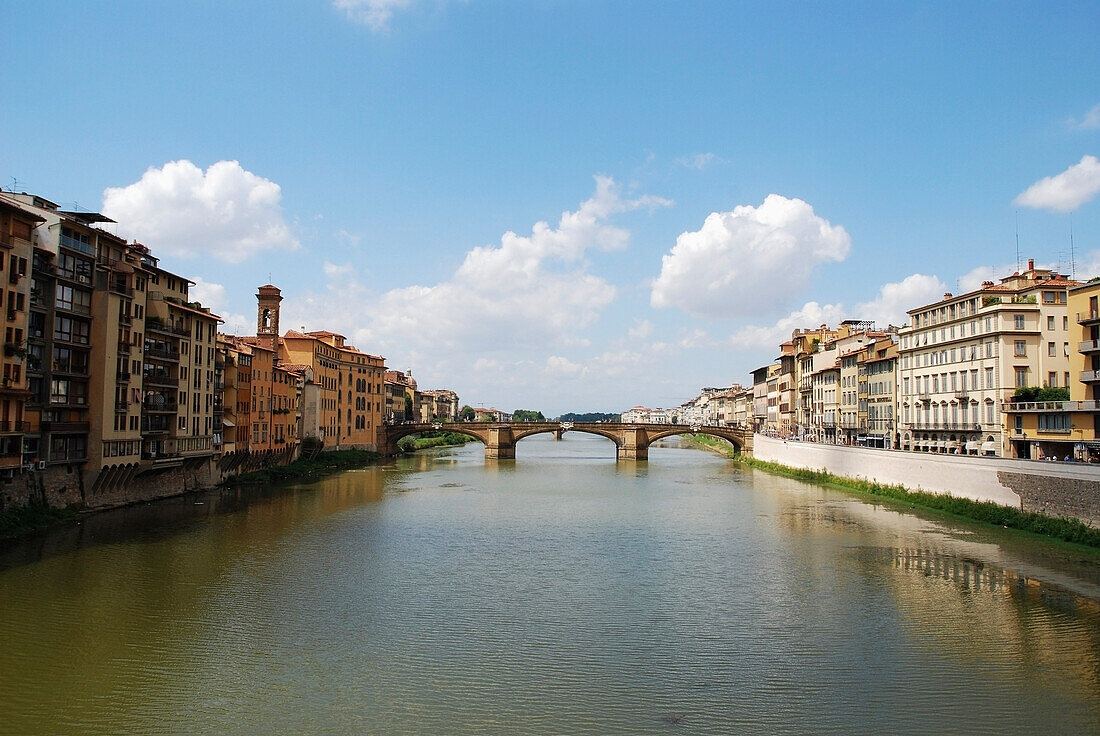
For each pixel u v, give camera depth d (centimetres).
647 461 15525
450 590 4366
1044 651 3338
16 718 2666
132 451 6956
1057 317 7969
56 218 5888
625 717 2705
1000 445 7894
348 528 6353
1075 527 5453
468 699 2852
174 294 7925
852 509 7581
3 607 3862
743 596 4253
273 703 2811
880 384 10900
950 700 2842
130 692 2894
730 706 2798
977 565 4875
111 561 4859
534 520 6988
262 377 10375
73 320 6206
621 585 4506
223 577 4566
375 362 15762
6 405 5219
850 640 3503
